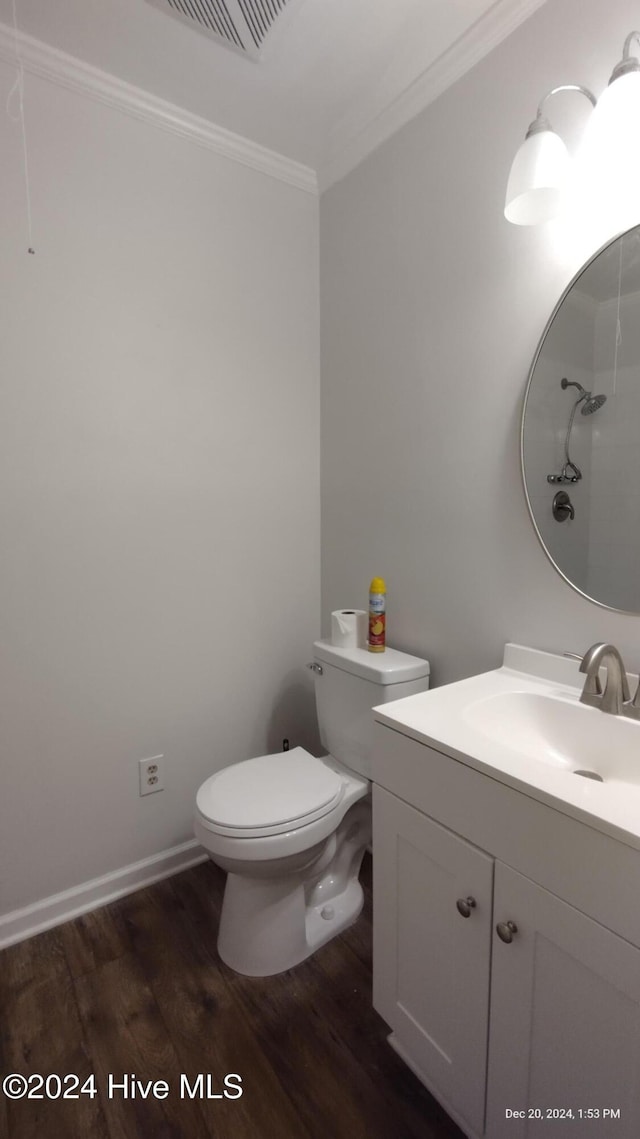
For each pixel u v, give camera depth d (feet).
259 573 6.18
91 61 4.52
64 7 4.01
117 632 5.23
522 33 3.92
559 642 4.01
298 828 4.16
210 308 5.54
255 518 6.08
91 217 4.76
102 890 5.31
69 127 4.59
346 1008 4.14
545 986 2.58
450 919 3.10
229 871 4.31
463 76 4.39
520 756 2.83
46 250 4.56
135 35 4.27
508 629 4.39
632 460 3.51
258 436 6.02
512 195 3.33
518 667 4.22
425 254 4.89
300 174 6.00
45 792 4.96
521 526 4.22
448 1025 3.19
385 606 5.67
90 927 4.99
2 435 4.49
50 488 4.75
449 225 4.63
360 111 5.16
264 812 4.18
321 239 6.25
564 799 2.38
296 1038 3.91
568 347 3.79
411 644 5.38
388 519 5.55
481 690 3.85
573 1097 2.51
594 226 3.59
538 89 3.84
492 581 4.50
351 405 5.95
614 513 3.61
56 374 4.70
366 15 4.10
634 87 2.94
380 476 5.62
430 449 5.00
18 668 4.73
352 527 6.07
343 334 6.00
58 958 4.62
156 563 5.41
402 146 5.04
